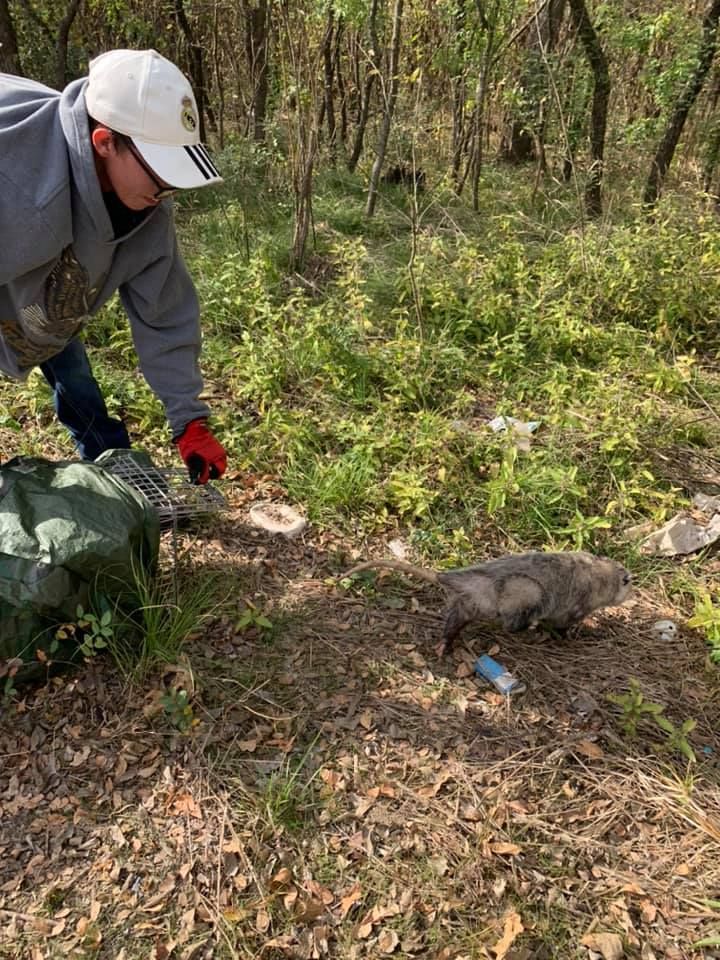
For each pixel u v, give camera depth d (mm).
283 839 2562
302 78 6652
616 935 2348
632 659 3389
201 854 2500
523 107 9203
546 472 4266
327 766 2805
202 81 10758
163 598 3266
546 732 3008
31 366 3057
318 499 4125
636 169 9078
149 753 2787
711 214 7473
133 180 2311
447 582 3250
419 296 5812
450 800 2723
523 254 7078
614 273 6609
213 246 7223
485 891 2453
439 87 9789
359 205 8758
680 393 5445
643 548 4027
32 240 2299
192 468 3252
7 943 2260
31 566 2744
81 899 2375
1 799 2615
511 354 5605
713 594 3738
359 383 5195
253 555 3762
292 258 6844
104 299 2916
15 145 2229
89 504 2928
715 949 2348
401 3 7773
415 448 4426
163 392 3184
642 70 10547
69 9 7523
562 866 2547
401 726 2977
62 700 2914
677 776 2854
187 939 2295
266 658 3203
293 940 2305
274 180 8133
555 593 3234
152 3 9672
